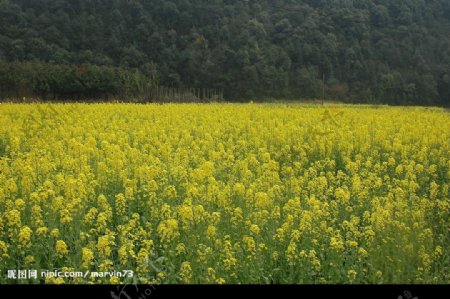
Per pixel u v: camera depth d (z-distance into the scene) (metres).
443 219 8.55
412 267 6.54
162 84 55.03
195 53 57.56
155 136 16.05
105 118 21.12
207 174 10.19
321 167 12.59
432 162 13.84
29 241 6.86
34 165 11.00
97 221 7.68
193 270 6.42
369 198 9.55
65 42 54.34
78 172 10.80
